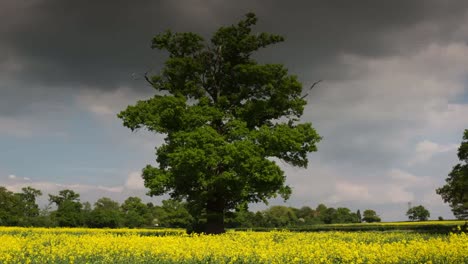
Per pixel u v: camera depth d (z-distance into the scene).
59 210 61.12
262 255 12.37
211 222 29.70
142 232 31.38
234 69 31.36
